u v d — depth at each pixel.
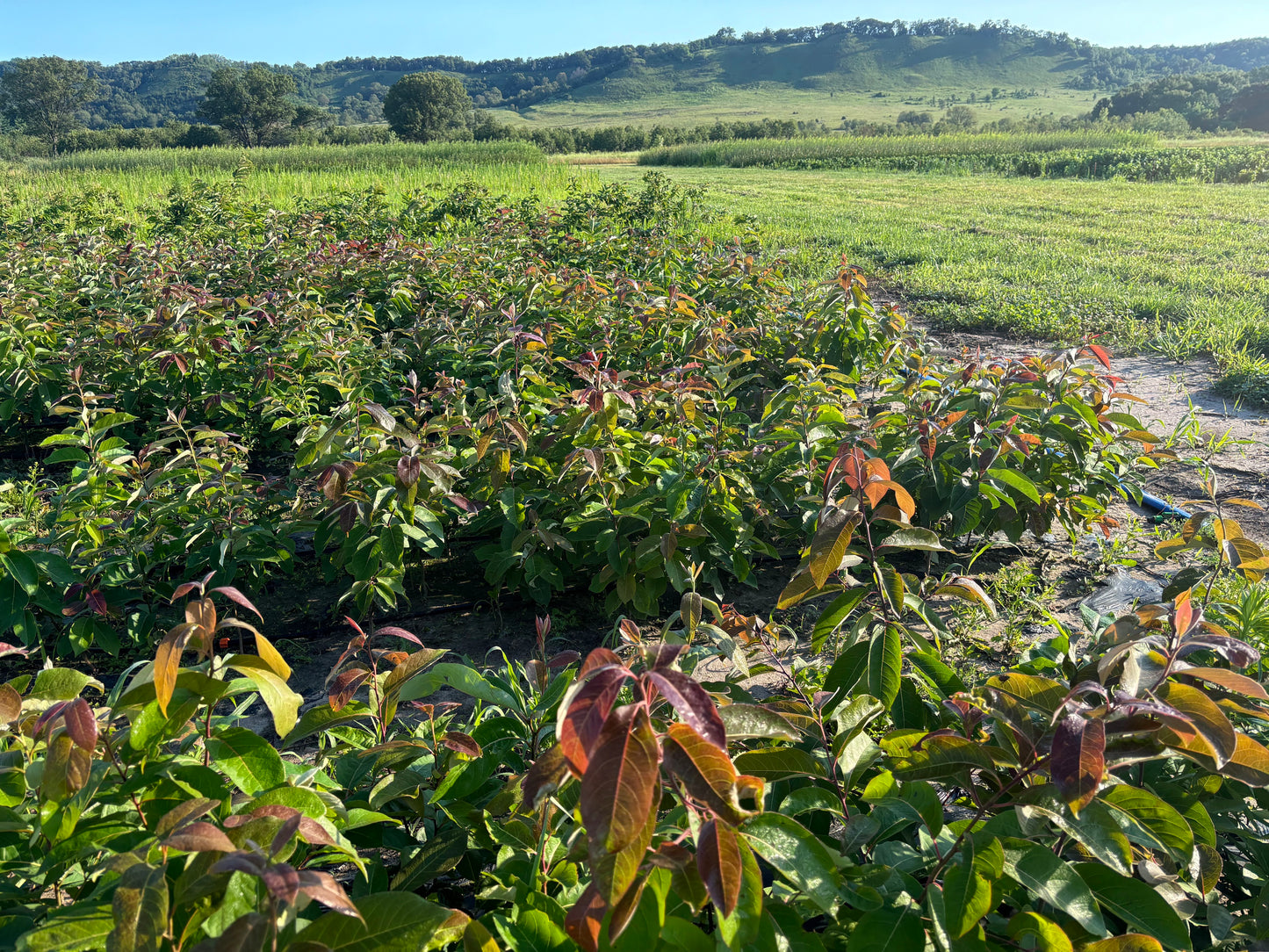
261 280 9.23
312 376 6.04
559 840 1.78
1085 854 1.72
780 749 1.79
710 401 5.47
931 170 41.38
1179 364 8.98
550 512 4.22
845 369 6.66
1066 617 4.28
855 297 6.68
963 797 2.12
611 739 1.13
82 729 1.36
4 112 111.06
